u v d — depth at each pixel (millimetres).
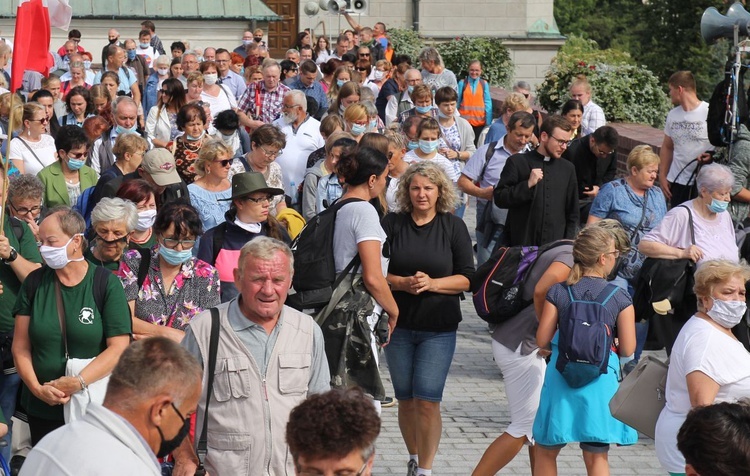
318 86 24828
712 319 8266
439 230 10086
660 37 69000
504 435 9867
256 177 10367
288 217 12297
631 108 24938
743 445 5277
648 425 8688
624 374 13398
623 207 12953
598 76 25125
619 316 9070
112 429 5223
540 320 9180
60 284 8461
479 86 26797
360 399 5160
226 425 7168
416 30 47969
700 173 12234
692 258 11961
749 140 15109
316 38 41375
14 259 9383
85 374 8289
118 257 9164
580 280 9148
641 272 12344
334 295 9242
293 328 7348
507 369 9906
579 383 8906
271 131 13453
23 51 9578
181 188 12000
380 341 9430
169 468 7840
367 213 9305
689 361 8102
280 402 7230
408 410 10344
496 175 15258
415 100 18984
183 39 43594
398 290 10008
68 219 8305
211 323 7258
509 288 9875
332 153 13828
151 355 5355
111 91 22891
